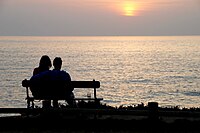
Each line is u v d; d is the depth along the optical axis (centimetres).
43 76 1374
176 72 13125
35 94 1402
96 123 1241
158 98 7531
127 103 6850
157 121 1160
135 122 1219
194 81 10475
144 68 14838
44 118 1259
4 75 12112
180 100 7238
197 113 1134
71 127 1225
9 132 1181
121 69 14475
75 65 16400
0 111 1250
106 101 7075
